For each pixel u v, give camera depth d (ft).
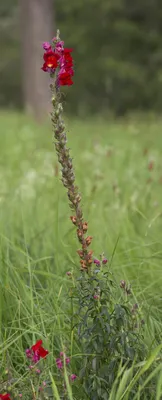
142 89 112.37
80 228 11.22
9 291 14.30
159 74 107.86
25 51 83.61
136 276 16.47
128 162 33.86
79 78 112.78
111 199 25.00
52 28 83.76
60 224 20.80
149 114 68.44
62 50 10.73
